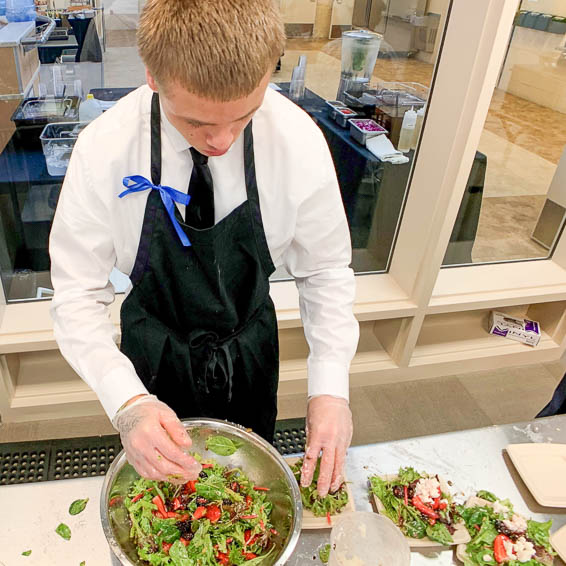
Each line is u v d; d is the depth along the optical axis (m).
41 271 2.11
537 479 1.11
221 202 1.04
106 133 0.96
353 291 1.16
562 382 1.55
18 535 0.93
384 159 2.12
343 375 1.07
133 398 0.92
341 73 1.99
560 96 2.10
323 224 1.09
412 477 1.09
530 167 2.29
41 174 1.98
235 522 0.95
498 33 1.59
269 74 0.76
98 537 0.93
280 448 2.04
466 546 0.99
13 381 2.12
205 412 1.32
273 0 0.74
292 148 1.01
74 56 1.80
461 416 2.31
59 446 1.80
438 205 1.97
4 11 1.68
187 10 0.68
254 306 1.19
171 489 0.99
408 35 1.85
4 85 1.80
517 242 2.49
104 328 1.00
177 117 0.78
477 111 1.73
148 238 1.03
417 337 2.37
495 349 2.55
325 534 0.98
